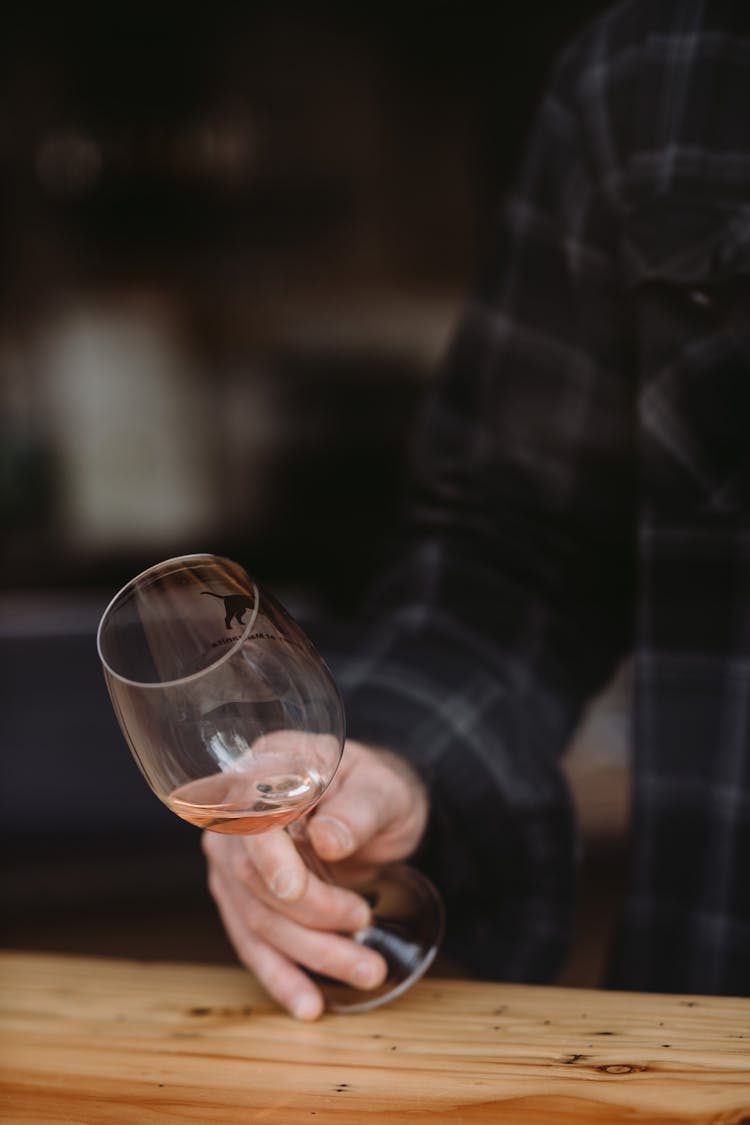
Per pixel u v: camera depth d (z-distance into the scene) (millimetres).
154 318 5016
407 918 838
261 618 751
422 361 5078
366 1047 759
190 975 864
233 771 738
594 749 2996
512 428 1046
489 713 921
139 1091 734
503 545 1032
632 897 986
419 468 1081
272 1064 750
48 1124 712
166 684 733
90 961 894
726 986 957
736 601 959
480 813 893
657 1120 677
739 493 954
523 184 1062
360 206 4941
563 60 1055
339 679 943
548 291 1043
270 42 4789
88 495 5129
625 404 1033
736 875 957
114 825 2316
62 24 4703
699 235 964
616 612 1056
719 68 970
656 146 983
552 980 913
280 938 809
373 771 851
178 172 4836
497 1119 688
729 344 958
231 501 5184
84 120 4773
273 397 5125
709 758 965
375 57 4836
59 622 2912
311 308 5023
